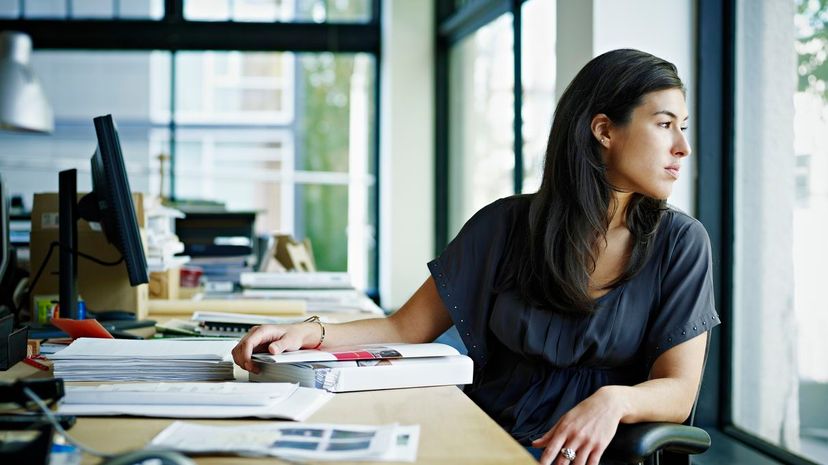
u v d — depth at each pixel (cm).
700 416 291
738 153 285
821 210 245
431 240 593
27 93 428
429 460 103
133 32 599
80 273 237
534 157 425
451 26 553
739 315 286
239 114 615
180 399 124
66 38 597
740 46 282
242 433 110
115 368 145
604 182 158
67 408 123
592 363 160
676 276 159
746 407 283
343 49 613
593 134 158
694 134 289
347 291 290
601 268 162
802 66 252
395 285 589
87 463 100
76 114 605
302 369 141
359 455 102
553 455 133
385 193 605
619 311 158
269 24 605
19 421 104
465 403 134
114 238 207
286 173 621
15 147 602
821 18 243
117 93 606
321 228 625
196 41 603
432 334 178
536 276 163
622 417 138
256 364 150
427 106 591
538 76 414
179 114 610
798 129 254
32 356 170
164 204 375
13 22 595
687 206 290
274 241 366
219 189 616
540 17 410
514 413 159
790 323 260
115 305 238
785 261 262
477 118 520
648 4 289
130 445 108
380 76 620
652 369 156
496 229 175
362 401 135
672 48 289
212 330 209
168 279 275
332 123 621
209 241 371
